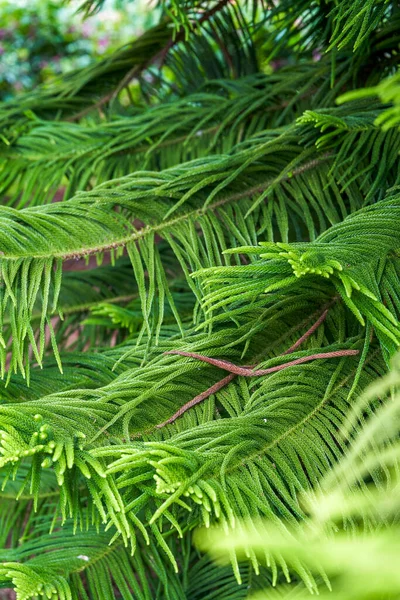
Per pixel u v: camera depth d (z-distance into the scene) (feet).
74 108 5.29
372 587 2.18
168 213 3.77
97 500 3.05
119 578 3.84
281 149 3.94
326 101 4.46
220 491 3.01
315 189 4.01
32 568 3.44
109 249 3.75
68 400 3.37
